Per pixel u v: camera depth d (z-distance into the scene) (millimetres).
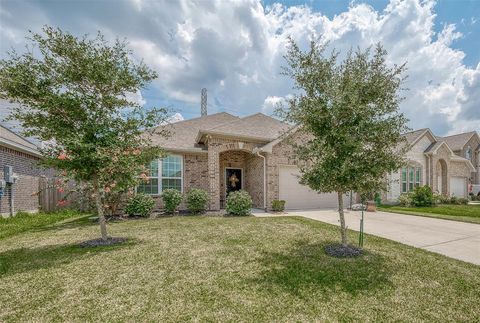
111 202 11312
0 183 10461
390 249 6398
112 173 6598
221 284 4312
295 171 14930
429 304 3725
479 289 4215
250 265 5195
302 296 3918
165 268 5016
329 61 5867
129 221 10414
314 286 4258
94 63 6219
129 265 5168
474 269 5074
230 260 5488
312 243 6867
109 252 6016
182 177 14078
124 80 6637
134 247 6430
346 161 5191
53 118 6195
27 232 8477
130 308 3559
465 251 6340
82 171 6414
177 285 4270
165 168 13711
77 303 3689
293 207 14812
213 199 13391
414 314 3457
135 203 11375
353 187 5645
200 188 14336
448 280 4555
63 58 6246
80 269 4961
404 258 5695
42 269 4961
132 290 4086
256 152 13773
